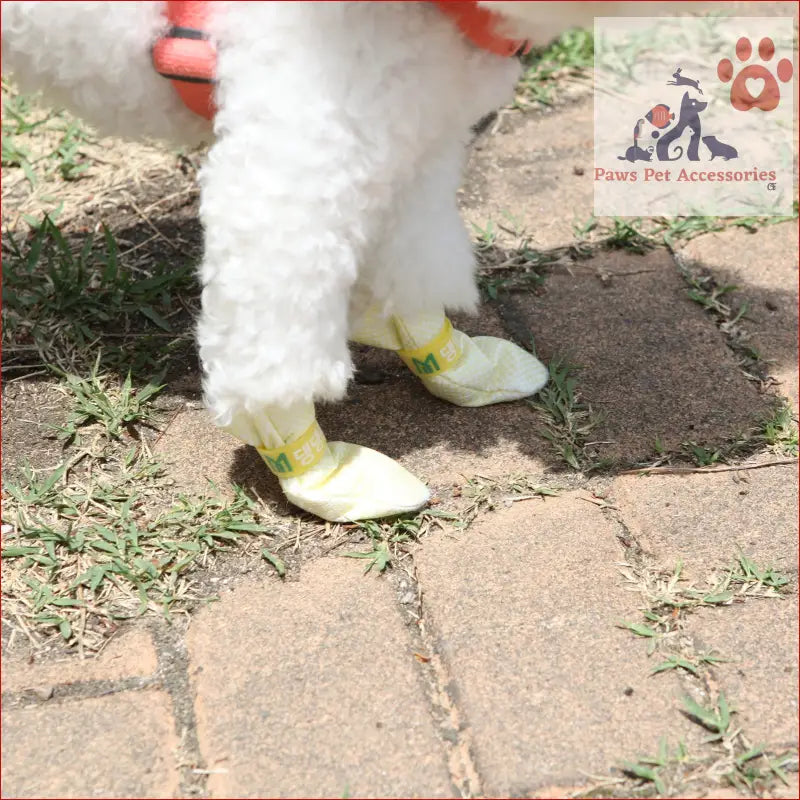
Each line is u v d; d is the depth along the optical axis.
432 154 1.80
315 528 1.89
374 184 1.60
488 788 1.47
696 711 1.56
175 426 2.09
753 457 2.06
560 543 1.85
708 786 1.49
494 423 2.11
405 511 1.88
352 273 1.65
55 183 2.74
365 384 2.19
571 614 1.72
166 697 1.59
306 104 1.51
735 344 2.33
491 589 1.76
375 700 1.58
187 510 1.91
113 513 1.91
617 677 1.62
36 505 1.92
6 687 1.60
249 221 1.56
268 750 1.50
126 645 1.67
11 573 1.80
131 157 2.83
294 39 1.50
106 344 2.28
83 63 1.70
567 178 2.83
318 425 1.93
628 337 2.34
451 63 1.59
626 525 1.91
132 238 2.58
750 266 2.56
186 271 2.46
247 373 1.66
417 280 1.89
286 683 1.60
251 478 1.98
